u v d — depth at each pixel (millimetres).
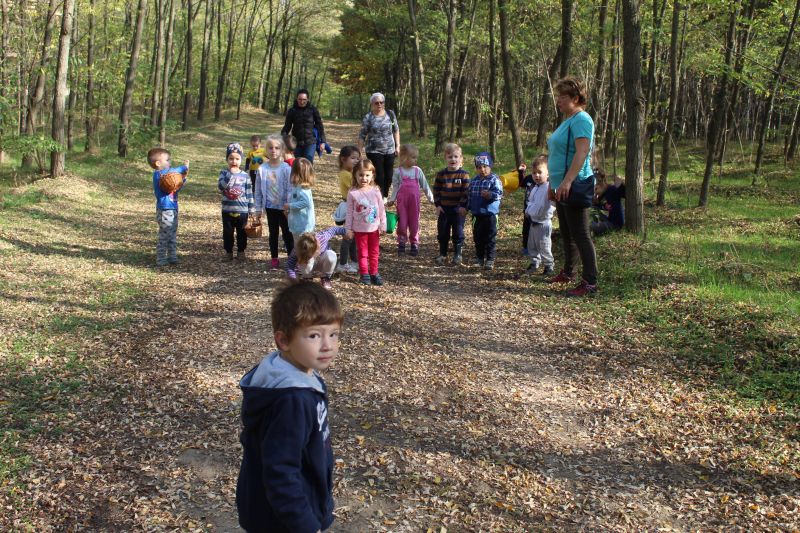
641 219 9367
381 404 4547
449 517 3320
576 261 7531
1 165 18250
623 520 3316
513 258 8898
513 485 3625
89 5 19953
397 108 43531
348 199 7508
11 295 6660
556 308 6727
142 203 13281
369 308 6688
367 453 3904
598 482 3674
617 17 15172
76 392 4621
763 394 4609
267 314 6457
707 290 6711
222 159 22266
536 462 3881
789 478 3631
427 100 42625
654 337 5781
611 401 4684
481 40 23062
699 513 3371
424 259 8938
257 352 5453
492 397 4734
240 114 45438
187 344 5586
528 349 5684
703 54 13789
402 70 40281
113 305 6598
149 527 3189
